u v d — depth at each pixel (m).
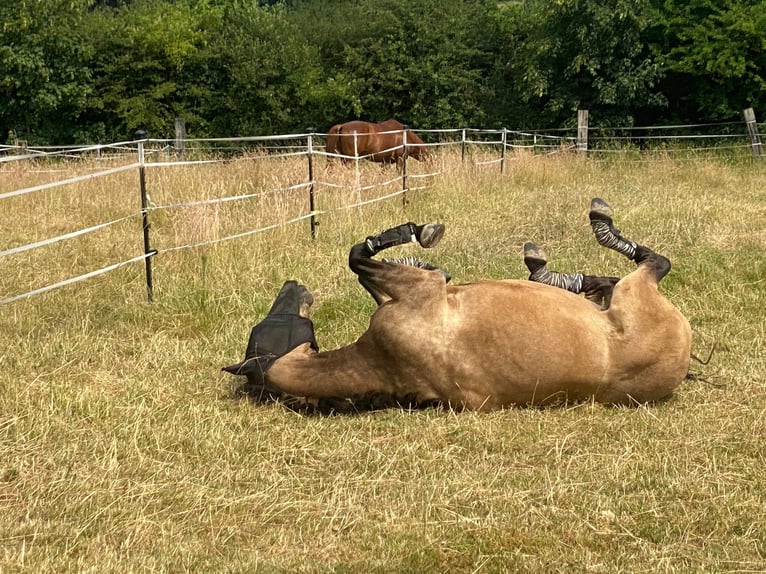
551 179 13.57
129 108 23.58
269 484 4.00
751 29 18.64
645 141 20.64
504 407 4.66
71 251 8.32
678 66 19.59
